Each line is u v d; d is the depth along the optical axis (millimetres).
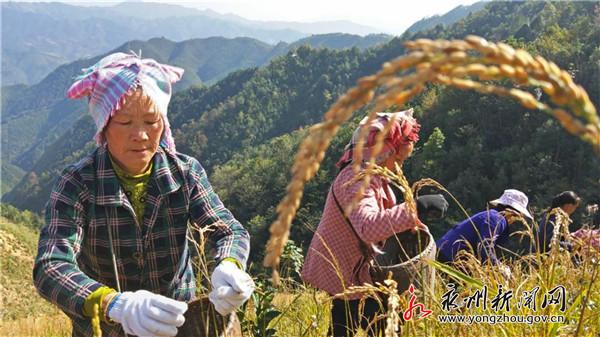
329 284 3195
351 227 3125
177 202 2748
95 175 2617
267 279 2754
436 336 2266
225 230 2762
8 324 7609
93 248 2678
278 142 98188
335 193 3139
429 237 2986
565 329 2154
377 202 3100
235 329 2420
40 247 2424
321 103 153500
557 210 2588
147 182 2691
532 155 52406
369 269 3062
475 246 3986
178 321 2053
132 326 2059
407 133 3143
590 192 44406
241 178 84812
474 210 51156
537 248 2676
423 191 25141
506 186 50594
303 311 3441
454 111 62250
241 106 161125
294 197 500
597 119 454
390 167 3166
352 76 159375
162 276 2789
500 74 459
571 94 455
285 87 165625
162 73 2652
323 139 480
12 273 62312
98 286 2227
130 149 2537
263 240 33938
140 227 2693
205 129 160750
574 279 2418
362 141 554
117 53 2641
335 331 3201
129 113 2482
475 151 55469
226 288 2209
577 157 48562
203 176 2859
